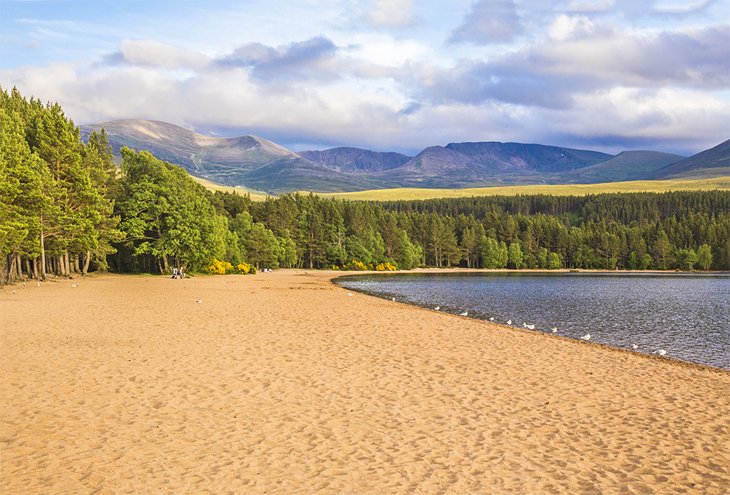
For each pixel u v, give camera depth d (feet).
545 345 81.61
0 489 28.43
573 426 41.42
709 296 219.20
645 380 58.90
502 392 51.13
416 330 91.50
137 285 191.72
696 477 32.14
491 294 224.53
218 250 295.69
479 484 30.45
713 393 53.67
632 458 35.06
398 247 542.57
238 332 83.25
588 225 622.13
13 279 180.86
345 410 44.01
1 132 162.50
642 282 339.57
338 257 501.56
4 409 42.09
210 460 33.01
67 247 205.36
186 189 289.94
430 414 43.50
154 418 40.86
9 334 75.87
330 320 102.06
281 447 35.45
